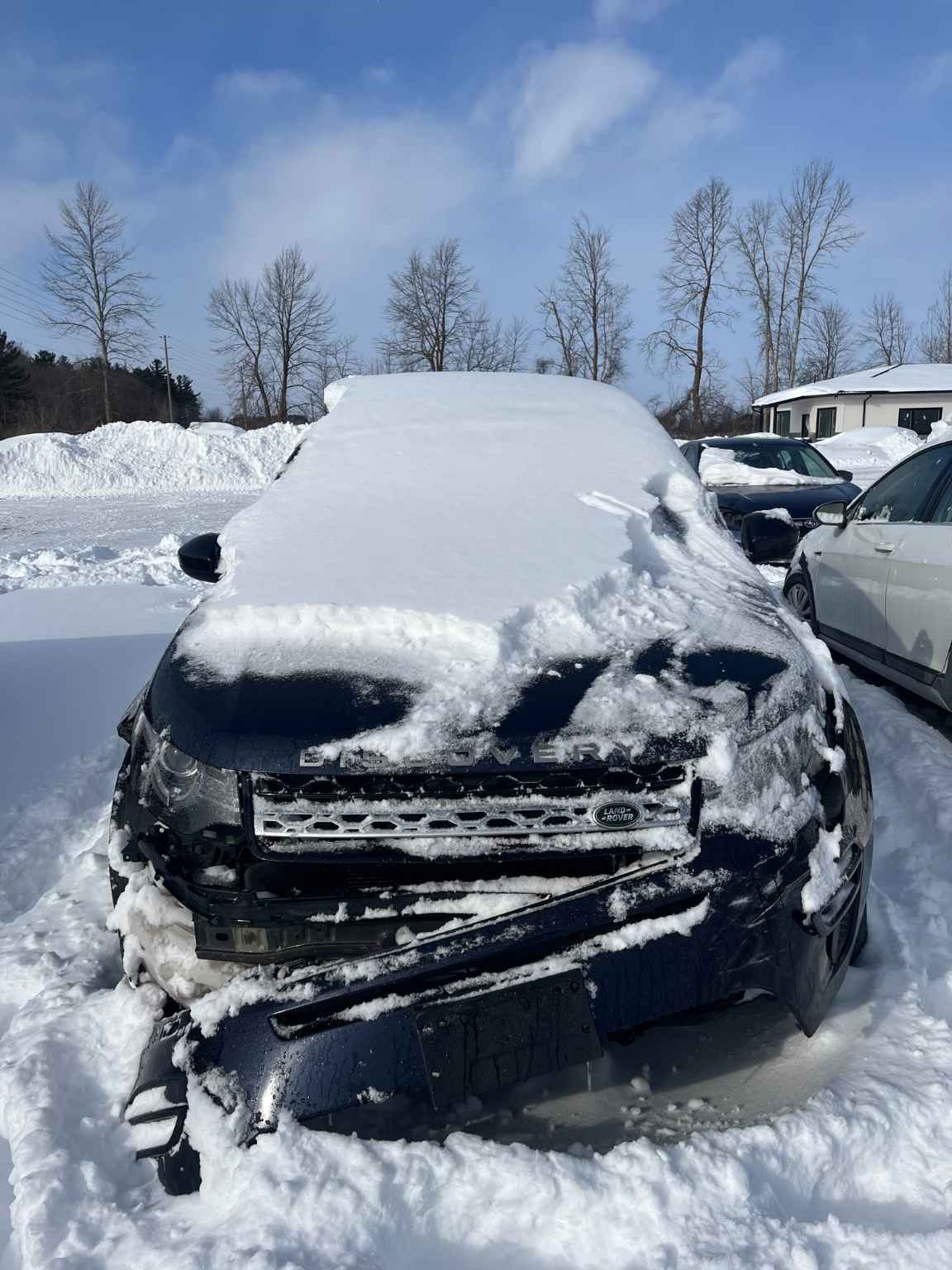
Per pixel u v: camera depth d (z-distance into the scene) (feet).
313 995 5.91
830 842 6.67
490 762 5.98
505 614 7.13
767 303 180.75
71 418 177.58
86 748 14.73
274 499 9.50
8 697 16.78
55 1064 6.98
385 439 10.69
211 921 6.14
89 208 147.33
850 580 17.34
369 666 6.73
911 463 16.40
